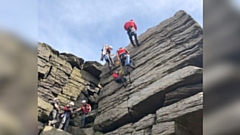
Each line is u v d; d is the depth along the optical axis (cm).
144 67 943
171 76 836
